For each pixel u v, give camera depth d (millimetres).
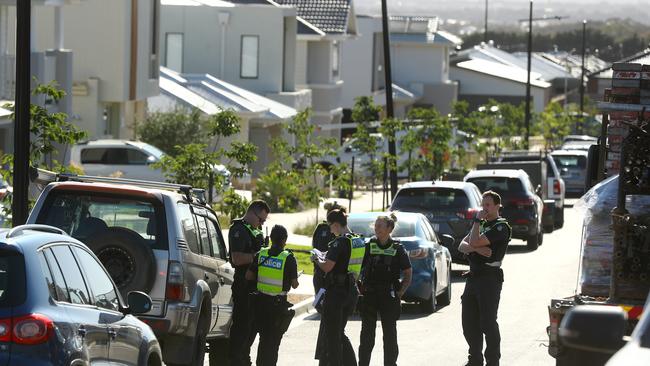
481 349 42625
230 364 41938
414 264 58469
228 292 43656
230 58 164375
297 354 47875
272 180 112562
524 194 93250
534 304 63062
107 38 119062
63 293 27094
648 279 34750
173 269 37281
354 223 59719
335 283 39969
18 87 45688
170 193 38125
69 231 37625
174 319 37094
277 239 39969
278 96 163375
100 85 119312
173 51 164000
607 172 40906
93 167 108438
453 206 74250
